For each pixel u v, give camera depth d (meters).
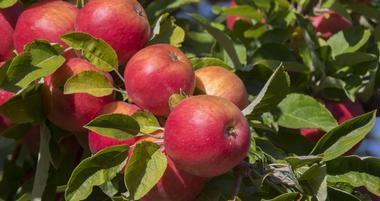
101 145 1.11
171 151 1.05
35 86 1.14
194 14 1.36
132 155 1.06
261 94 1.15
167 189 1.08
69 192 1.08
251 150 1.17
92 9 1.16
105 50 1.15
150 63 1.11
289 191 1.12
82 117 1.15
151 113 1.11
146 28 1.17
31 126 1.22
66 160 1.24
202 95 1.07
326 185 1.10
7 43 1.20
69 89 1.12
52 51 1.14
